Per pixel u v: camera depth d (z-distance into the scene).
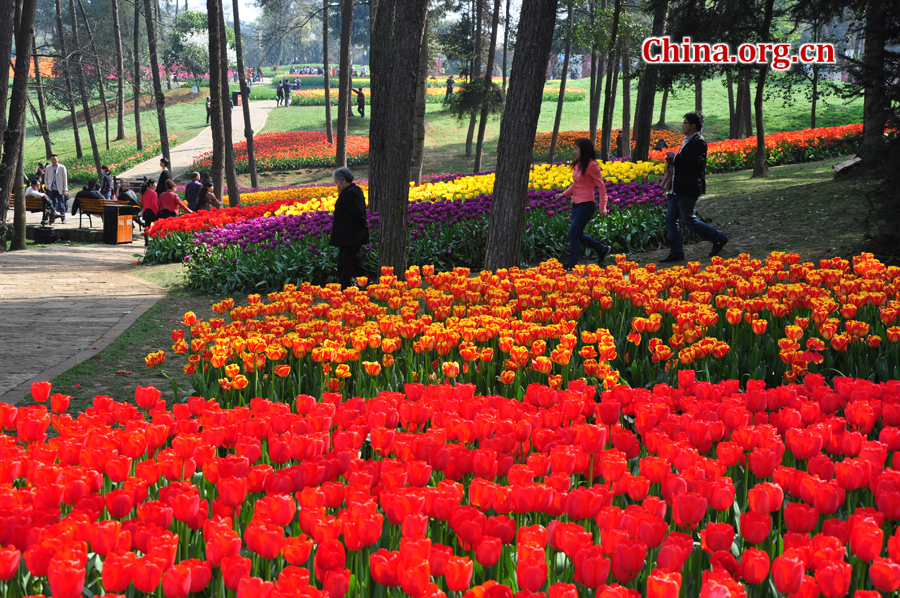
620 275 5.79
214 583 1.98
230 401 4.16
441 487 2.15
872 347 4.64
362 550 2.18
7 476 2.33
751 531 1.87
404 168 8.66
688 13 18.22
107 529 1.84
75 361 6.73
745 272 5.89
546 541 1.92
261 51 102.06
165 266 13.95
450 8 38.88
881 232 8.55
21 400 5.49
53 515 2.04
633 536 1.92
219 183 20.88
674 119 48.53
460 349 4.02
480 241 11.47
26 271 12.89
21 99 16.19
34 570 1.73
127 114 60.22
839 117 44.78
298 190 29.81
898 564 1.73
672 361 4.47
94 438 2.60
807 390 3.45
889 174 8.48
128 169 43.59
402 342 4.78
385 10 11.23
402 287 6.11
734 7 17.42
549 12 7.96
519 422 2.70
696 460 2.39
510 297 6.16
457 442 3.03
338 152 26.64
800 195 13.07
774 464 2.30
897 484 2.15
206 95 67.06
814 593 1.64
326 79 46.31
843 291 4.98
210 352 4.45
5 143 16.11
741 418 2.80
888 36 8.88
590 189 9.59
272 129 54.06
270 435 2.56
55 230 19.59
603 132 22.77
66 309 9.47
